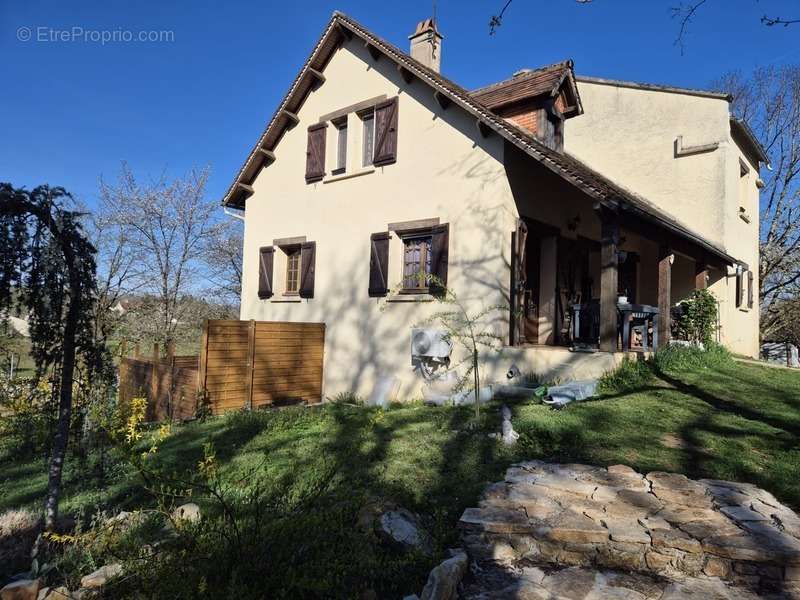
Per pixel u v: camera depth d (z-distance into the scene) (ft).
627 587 10.50
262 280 44.88
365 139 38.52
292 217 43.04
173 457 20.10
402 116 34.86
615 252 26.55
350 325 37.17
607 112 49.29
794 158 78.95
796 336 85.15
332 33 39.09
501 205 29.22
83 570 11.44
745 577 10.57
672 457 16.24
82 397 17.58
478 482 14.82
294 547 10.11
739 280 47.96
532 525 11.94
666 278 33.37
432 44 42.01
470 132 31.01
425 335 31.07
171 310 68.59
